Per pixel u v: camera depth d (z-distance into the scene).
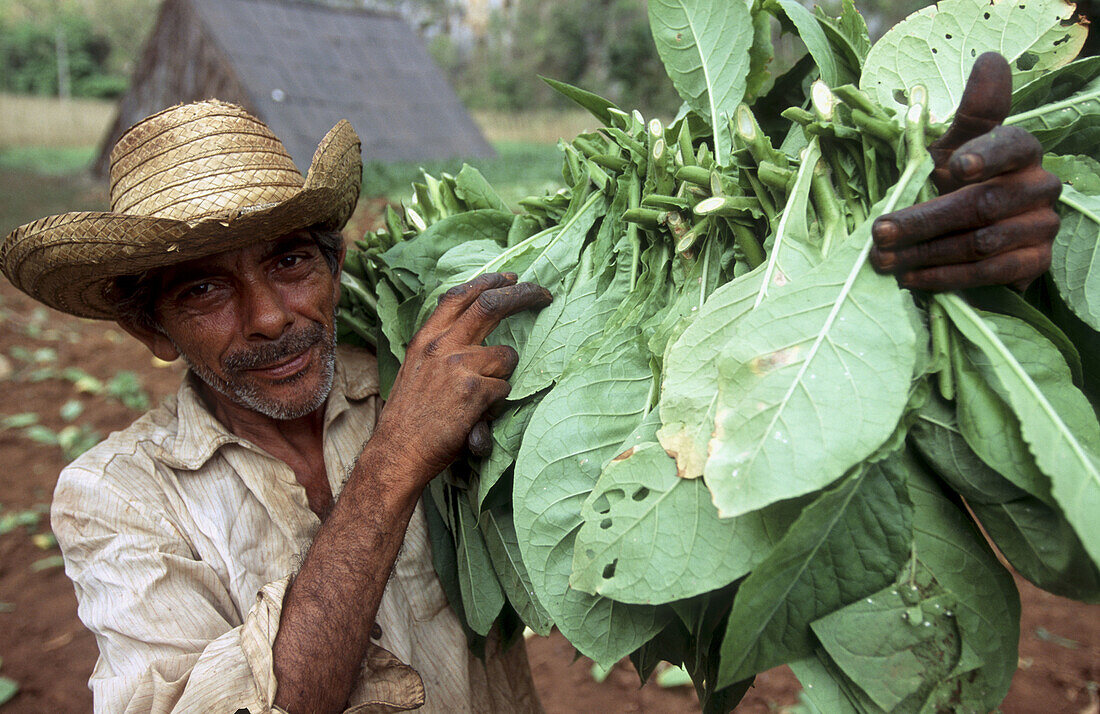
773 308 0.91
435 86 16.61
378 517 1.10
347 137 1.35
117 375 5.85
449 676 1.35
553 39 27.53
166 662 1.11
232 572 1.23
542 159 16.25
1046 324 0.89
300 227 1.22
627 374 1.09
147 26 41.56
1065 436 0.82
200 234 1.11
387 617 1.29
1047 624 3.29
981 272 0.85
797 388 0.86
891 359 0.85
